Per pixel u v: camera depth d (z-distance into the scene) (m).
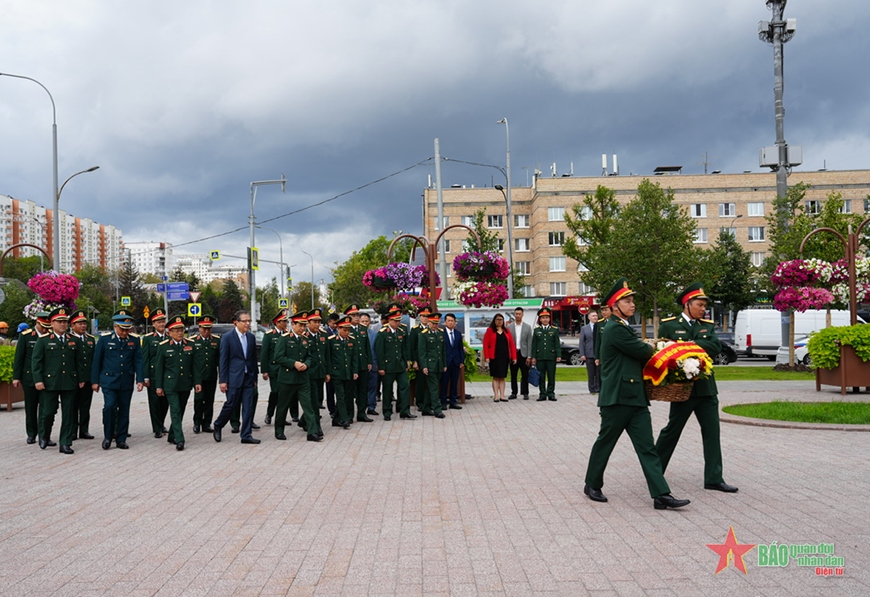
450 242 71.31
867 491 7.04
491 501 6.97
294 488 7.79
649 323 47.28
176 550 5.56
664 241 34.59
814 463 8.48
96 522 6.46
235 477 8.52
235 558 5.33
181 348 11.11
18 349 11.78
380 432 12.29
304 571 5.00
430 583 4.71
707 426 7.25
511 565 5.04
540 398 16.77
